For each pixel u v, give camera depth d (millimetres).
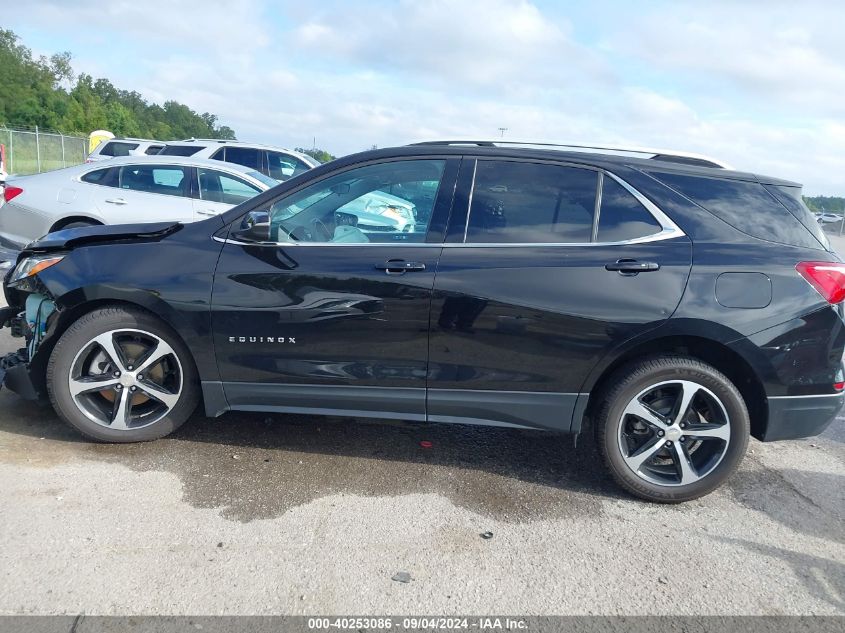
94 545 2832
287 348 3492
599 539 3125
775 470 3986
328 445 3971
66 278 3533
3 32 87688
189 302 3477
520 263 3336
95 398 3742
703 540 3162
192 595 2561
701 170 3510
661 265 3285
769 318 3250
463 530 3135
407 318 3377
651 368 3352
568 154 3520
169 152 12078
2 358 3898
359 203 3570
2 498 3131
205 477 3479
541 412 3459
